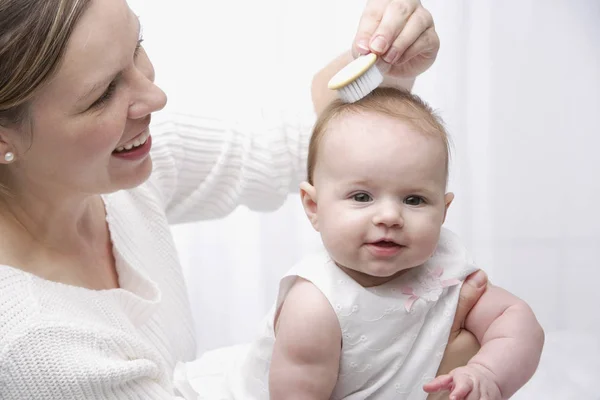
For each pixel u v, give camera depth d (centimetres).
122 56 92
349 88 97
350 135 98
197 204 140
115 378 91
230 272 234
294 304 99
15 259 99
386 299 98
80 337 91
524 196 248
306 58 224
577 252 251
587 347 195
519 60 240
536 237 250
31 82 87
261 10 221
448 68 236
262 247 234
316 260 102
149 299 113
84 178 97
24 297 91
